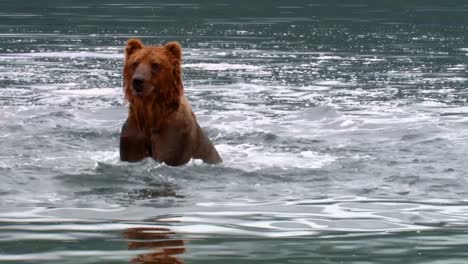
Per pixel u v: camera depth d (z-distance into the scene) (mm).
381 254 10852
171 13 63719
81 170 15820
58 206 13289
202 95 27203
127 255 10641
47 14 61906
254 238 11609
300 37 47094
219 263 10375
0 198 13688
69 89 28172
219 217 12781
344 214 13086
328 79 31328
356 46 42906
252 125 21969
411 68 34688
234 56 38156
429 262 10516
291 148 18844
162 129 16453
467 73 33281
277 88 28891
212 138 19984
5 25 52719
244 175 15852
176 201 13781
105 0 80062
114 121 22250
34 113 23172
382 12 66562
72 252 10766
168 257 10602
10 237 11477
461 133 20703
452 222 12609
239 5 73938
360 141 19719
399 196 14336
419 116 23438
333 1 80500
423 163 17016
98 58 37000
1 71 32500
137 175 15523
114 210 13094
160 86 16219
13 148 18047
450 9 70438
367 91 28375
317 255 10781
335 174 16047
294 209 13367
